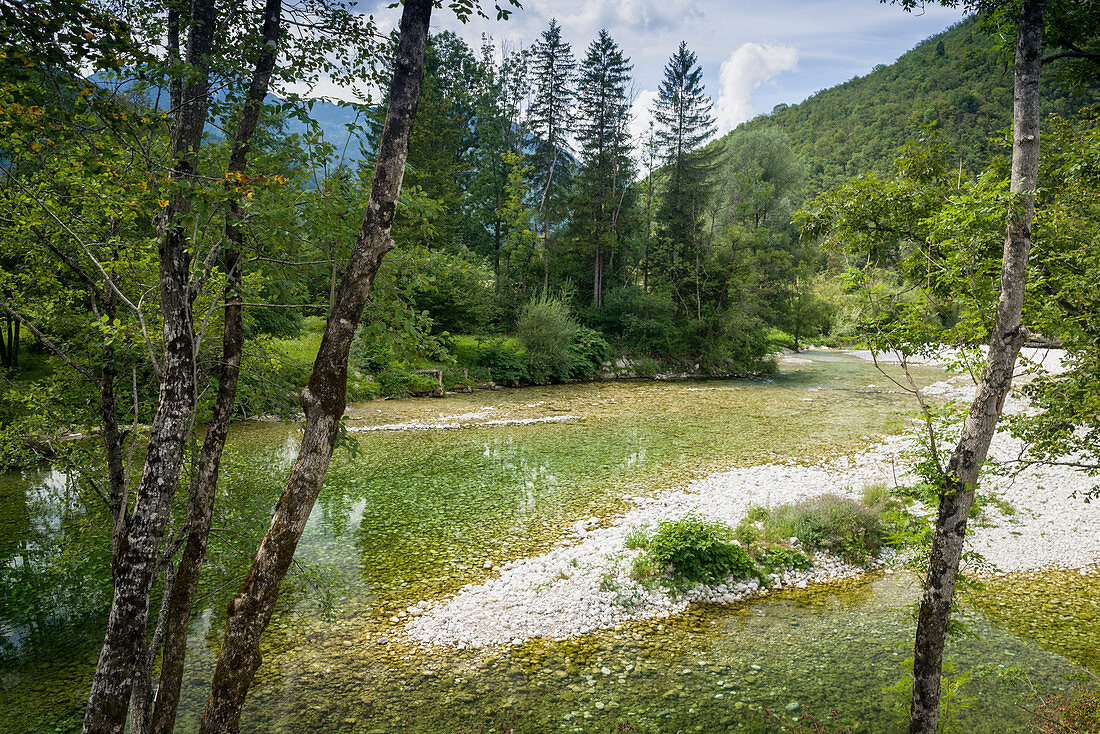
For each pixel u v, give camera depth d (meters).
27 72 4.19
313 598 9.74
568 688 7.41
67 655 8.14
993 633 8.55
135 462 13.19
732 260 43.62
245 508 7.50
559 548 11.79
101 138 4.76
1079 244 7.23
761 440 21.48
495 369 37.09
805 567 10.77
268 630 8.80
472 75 49.50
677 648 8.34
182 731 6.50
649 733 6.53
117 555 5.54
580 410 28.17
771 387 36.34
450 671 7.79
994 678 7.49
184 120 5.24
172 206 5.00
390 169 4.75
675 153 45.66
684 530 10.73
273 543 4.50
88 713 4.60
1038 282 6.64
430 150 39.28
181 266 5.05
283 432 22.44
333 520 13.48
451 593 9.95
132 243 6.43
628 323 43.91
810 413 27.11
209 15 5.49
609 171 45.50
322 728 6.66
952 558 5.98
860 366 48.09
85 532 7.86
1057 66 7.98
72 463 6.66
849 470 17.08
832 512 12.12
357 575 10.66
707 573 10.12
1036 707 6.57
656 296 45.72
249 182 4.75
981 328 6.30
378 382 31.72
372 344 6.38
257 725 6.70
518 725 6.70
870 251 9.44
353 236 5.62
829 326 64.25
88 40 4.29
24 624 8.97
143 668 5.09
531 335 37.78
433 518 13.59
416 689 7.39
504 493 15.41
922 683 6.04
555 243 45.66
